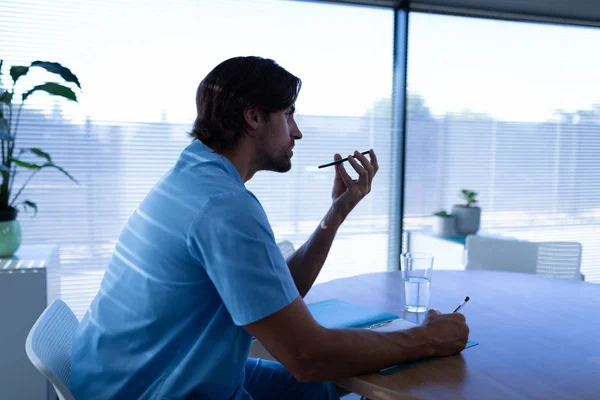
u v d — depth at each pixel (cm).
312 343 89
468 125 370
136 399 98
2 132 212
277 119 111
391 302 147
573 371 99
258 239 91
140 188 297
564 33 386
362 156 140
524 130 382
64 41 279
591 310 142
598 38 395
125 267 103
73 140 283
